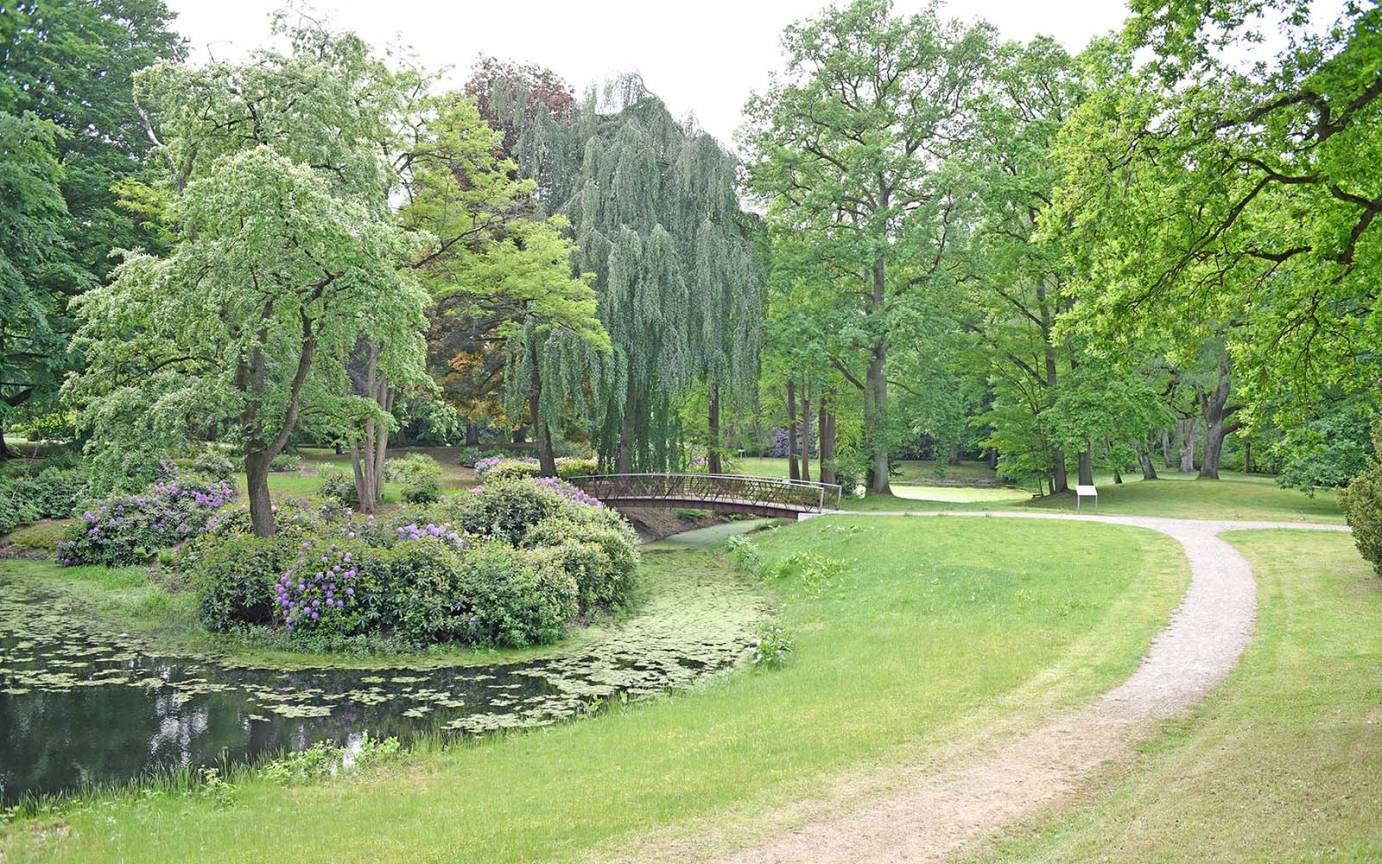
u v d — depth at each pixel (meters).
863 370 36.53
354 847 6.09
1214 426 36.41
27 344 26.00
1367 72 7.04
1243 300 11.28
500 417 39.44
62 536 22.58
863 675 11.14
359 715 11.18
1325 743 7.12
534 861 5.66
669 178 30.06
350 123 17.25
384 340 16.48
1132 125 9.41
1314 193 9.19
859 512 28.58
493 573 15.59
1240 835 5.30
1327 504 29.41
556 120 30.89
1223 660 10.84
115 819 7.41
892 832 6.00
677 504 29.02
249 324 15.02
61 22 27.45
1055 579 16.61
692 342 29.17
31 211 24.73
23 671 12.91
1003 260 31.59
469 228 25.62
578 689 12.37
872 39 32.50
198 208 14.60
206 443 18.41
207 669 13.23
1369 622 12.18
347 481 26.39
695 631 16.12
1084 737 8.09
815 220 33.00
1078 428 30.02
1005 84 32.03
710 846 5.83
